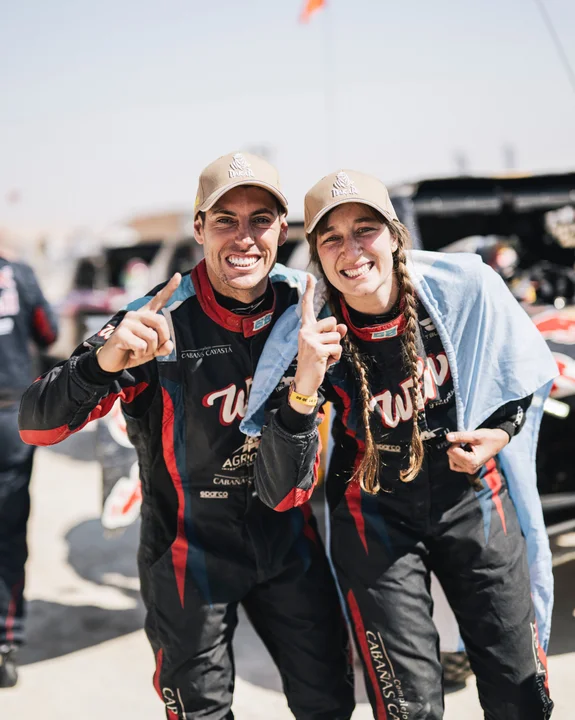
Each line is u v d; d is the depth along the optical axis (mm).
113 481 3375
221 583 2119
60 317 8883
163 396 2062
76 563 4543
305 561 2172
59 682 3193
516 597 2084
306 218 2027
